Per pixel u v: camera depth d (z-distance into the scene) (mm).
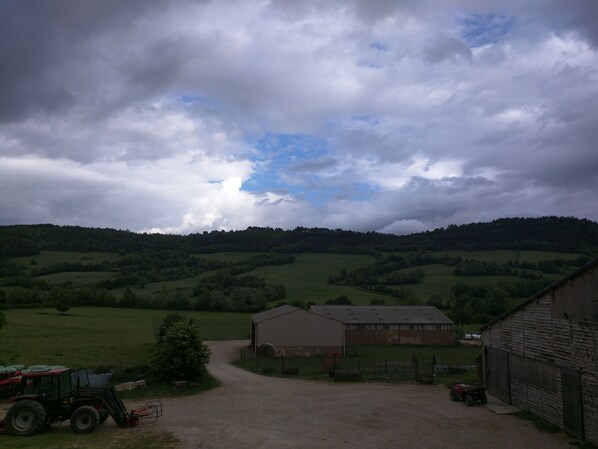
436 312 72000
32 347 48000
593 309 19453
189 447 18500
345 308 72000
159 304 99000
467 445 19328
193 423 22750
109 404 21609
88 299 98250
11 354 43344
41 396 21016
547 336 22906
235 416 24406
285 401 28547
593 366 19328
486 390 30312
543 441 19922
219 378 37938
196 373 34156
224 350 58531
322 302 100062
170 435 20250
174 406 27344
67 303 84625
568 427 21031
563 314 21562
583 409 20031
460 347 64688
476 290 102188
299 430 21453
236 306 97438
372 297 105062
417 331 67125
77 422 20547
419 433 21078
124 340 55188
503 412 25031
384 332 66875
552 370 22500
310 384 35156
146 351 47062
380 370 40625
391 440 19953
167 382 33281
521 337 25578
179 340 34125
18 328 62656
